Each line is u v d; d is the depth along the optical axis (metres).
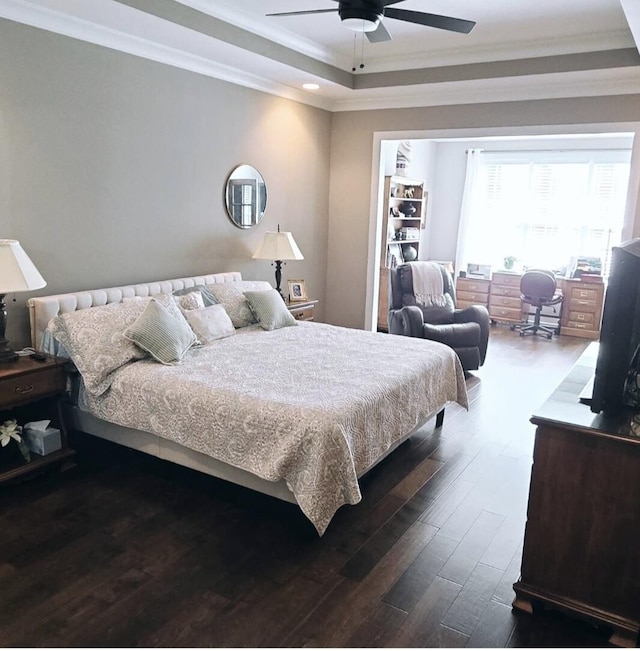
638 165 4.50
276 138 5.21
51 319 3.30
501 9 3.71
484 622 2.13
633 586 2.02
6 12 3.07
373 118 5.65
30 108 3.27
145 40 3.78
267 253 4.84
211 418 2.73
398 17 2.85
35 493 2.99
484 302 8.24
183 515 2.82
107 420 3.13
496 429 4.09
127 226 3.96
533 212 8.09
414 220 8.15
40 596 2.19
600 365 2.11
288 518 2.82
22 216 3.32
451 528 2.77
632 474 1.96
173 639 1.99
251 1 3.65
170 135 4.18
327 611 2.15
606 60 4.10
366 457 2.79
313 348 3.73
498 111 4.99
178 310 3.67
